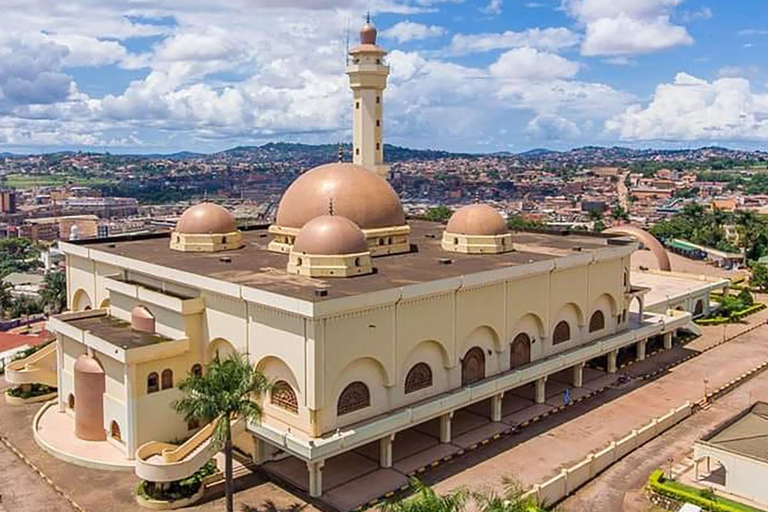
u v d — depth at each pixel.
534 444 48.19
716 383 61.59
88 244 63.56
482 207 60.75
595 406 55.50
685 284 87.44
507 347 52.72
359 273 48.41
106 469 43.88
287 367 42.00
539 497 39.28
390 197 58.75
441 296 46.91
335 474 43.47
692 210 189.88
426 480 42.81
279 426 42.28
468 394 47.94
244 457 45.59
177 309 46.44
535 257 56.94
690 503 38.97
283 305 40.59
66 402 52.06
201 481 41.47
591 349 58.91
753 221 147.62
